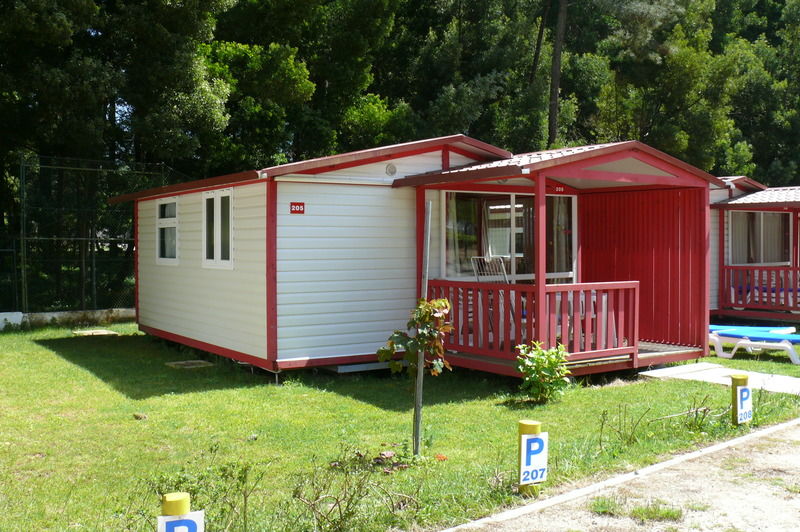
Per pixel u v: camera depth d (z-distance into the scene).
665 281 11.00
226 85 19.25
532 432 5.03
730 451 6.08
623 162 9.44
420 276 10.45
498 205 11.01
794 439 6.43
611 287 9.38
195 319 11.77
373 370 10.52
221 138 20.55
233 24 22.67
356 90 24.88
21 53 16.97
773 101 35.25
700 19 32.94
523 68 30.81
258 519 4.51
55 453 6.28
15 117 17.59
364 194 10.12
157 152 18.27
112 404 8.20
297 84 21.23
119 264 17.19
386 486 5.12
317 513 4.38
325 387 9.18
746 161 33.00
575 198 11.53
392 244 10.36
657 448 6.11
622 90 32.19
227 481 4.92
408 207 10.49
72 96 16.27
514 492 5.04
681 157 30.78
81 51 17.11
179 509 3.59
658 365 10.53
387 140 24.95
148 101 17.98
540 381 8.07
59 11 15.69
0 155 19.59
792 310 15.98
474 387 9.12
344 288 9.96
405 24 29.86
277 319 9.48
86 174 16.64
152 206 13.72
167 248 13.07
